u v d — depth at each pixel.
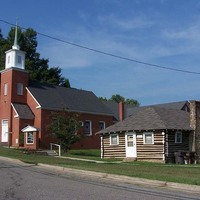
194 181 16.59
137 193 13.71
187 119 38.22
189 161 33.56
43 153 36.97
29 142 42.97
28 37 76.62
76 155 37.88
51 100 47.88
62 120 40.03
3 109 47.41
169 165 28.16
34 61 76.06
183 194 13.89
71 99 51.38
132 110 65.12
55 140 45.66
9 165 24.14
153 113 36.56
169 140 34.03
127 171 20.88
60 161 27.66
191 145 35.88
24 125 45.19
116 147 36.97
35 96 46.75
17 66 47.69
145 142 34.84
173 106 64.31
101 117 53.19
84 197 12.36
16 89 46.84
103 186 15.51
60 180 17.12
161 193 13.95
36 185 15.00
